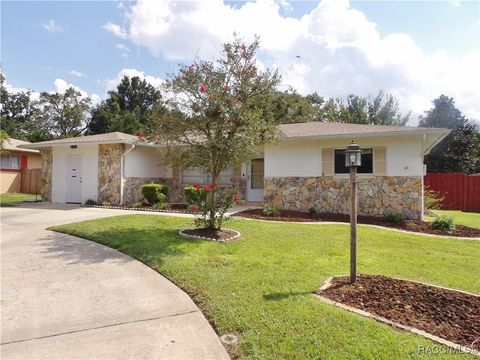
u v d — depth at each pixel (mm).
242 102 7371
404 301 3777
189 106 7238
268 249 6297
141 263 5457
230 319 3357
